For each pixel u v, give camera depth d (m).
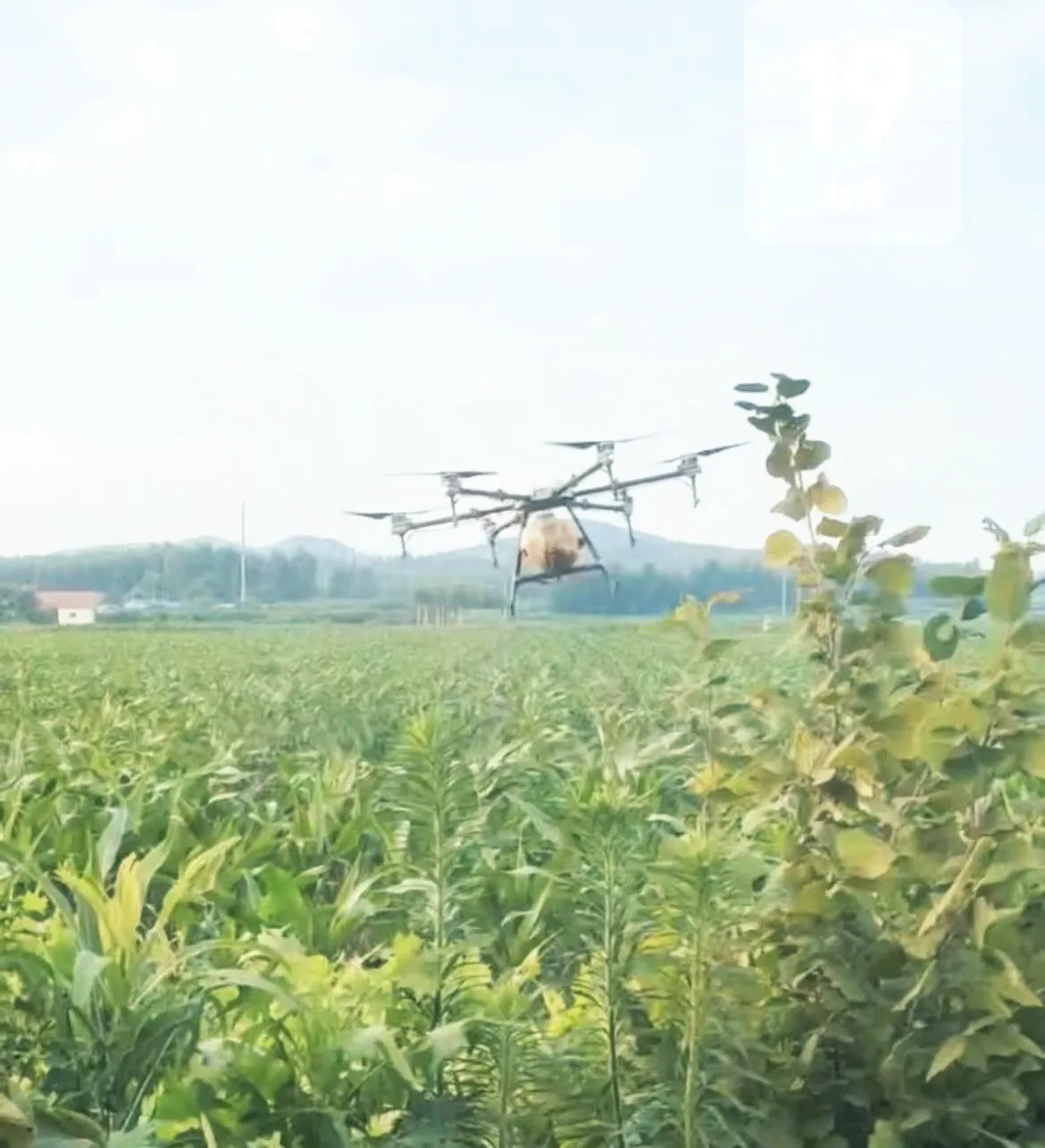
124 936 2.89
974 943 2.82
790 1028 2.93
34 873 3.09
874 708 2.90
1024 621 2.75
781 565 3.08
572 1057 2.83
